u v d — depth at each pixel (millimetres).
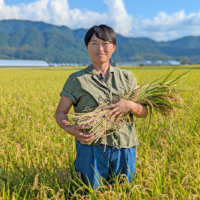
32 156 3439
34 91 12250
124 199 2359
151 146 3910
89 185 2486
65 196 2693
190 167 2934
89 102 2527
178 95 2850
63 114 2582
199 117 5320
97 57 2494
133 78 2791
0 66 114125
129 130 2602
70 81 2580
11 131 4922
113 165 2594
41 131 4832
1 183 2744
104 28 2490
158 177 2750
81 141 2383
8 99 9047
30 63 124438
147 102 2686
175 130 4469
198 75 25047
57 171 2793
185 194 2469
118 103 2414
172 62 189875
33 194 2621
